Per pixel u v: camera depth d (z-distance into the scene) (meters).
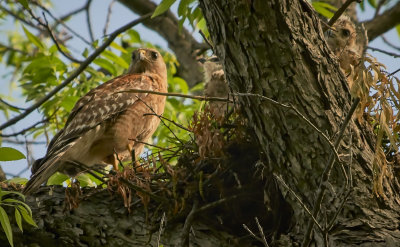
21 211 7.58
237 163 8.49
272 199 8.14
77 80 13.05
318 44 7.41
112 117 10.88
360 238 6.98
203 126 8.56
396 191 7.58
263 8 7.15
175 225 8.28
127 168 8.55
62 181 10.45
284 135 7.41
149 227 8.21
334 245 7.05
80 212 8.34
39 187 8.59
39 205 8.40
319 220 7.26
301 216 7.52
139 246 8.16
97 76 13.12
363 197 7.18
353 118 7.45
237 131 8.51
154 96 11.50
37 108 12.31
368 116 7.88
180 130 12.10
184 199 8.16
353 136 7.34
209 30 7.68
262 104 7.42
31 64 12.55
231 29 7.33
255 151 8.50
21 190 8.81
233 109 8.66
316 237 7.27
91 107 10.83
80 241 8.28
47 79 12.70
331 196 7.23
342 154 6.99
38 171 8.82
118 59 12.42
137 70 13.08
